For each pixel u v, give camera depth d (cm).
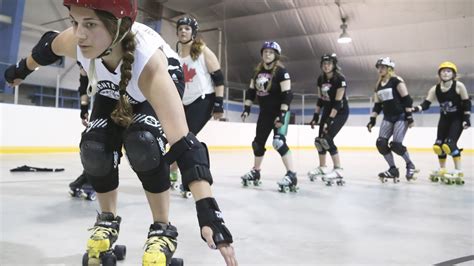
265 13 1541
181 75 198
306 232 220
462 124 498
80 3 93
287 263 165
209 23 1619
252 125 1220
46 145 760
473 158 993
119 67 125
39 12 1180
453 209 301
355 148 1337
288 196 358
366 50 1605
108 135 140
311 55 1686
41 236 195
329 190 406
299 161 814
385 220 256
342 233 219
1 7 986
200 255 172
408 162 505
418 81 1648
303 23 1552
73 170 503
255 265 161
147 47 114
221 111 353
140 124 133
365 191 402
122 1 97
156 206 142
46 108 757
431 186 454
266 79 398
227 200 326
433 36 1471
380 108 547
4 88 858
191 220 243
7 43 1005
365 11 1431
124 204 291
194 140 96
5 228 208
